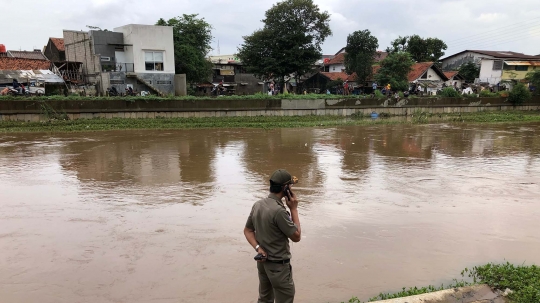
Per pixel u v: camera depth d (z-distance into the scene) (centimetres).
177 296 452
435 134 2127
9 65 2798
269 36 3597
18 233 637
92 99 2327
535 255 575
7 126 2062
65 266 524
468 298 432
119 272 509
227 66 4841
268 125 2439
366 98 3150
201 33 3825
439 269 529
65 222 691
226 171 1127
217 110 2672
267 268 343
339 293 465
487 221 720
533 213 770
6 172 1090
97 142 1680
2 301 439
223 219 714
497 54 4972
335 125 2552
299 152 1480
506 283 461
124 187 938
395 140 1864
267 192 904
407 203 830
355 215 747
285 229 334
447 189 951
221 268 521
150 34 3094
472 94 3578
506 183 1016
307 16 3625
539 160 1365
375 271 521
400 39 5612
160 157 1339
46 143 1633
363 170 1165
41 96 2273
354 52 4134
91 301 441
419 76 4306
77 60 3150
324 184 988
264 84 4853
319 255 566
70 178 1024
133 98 2423
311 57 3722
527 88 3834
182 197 856
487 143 1794
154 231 651
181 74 3300
